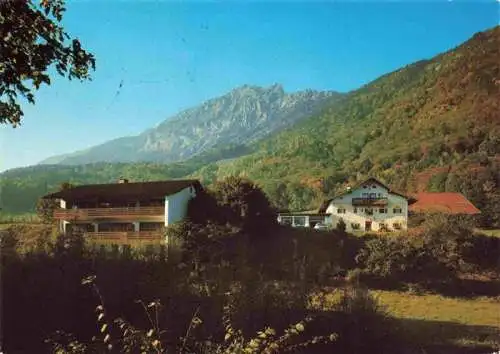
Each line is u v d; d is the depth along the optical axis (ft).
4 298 49.29
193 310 48.70
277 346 23.31
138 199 135.74
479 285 124.57
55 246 56.29
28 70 24.20
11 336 46.80
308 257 121.60
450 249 131.44
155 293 53.11
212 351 28.37
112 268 55.47
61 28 24.85
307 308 54.49
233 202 137.39
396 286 126.72
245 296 49.96
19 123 26.48
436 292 122.62
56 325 49.90
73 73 25.34
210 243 111.04
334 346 52.85
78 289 53.21
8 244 59.93
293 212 213.46
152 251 63.77
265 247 132.36
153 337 24.79
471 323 84.94
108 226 131.64
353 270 128.98
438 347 62.03
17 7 23.31
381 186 191.72
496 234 153.79
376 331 56.95
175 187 137.18
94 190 141.69
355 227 191.52
